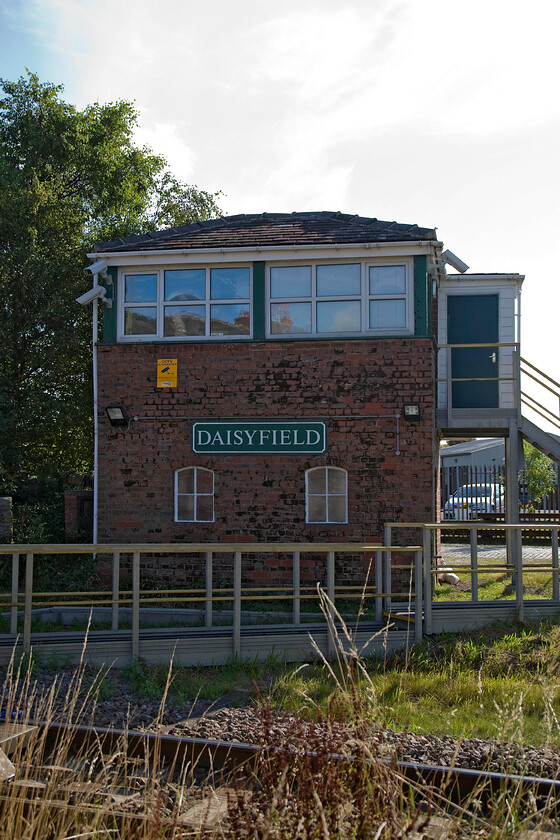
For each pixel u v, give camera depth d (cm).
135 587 961
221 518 1388
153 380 1425
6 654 921
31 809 427
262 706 523
